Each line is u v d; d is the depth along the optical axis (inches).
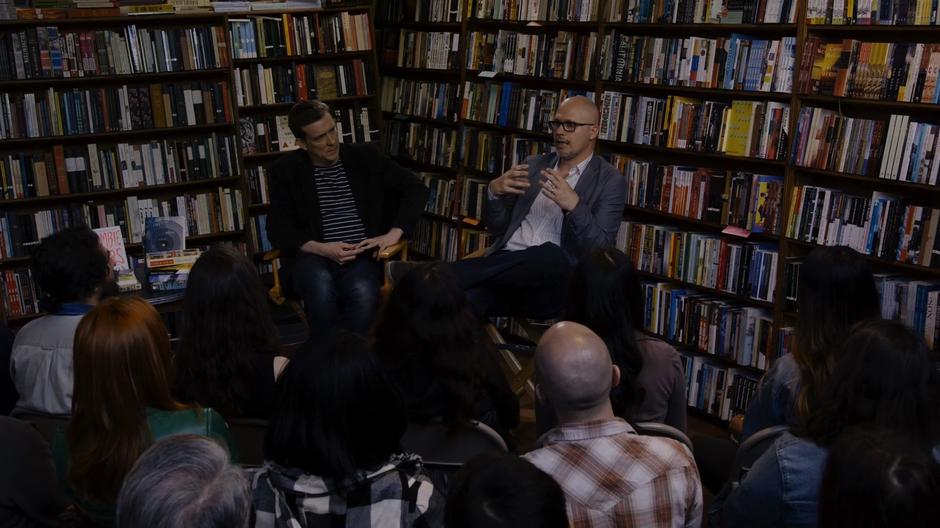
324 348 62.8
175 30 222.2
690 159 187.5
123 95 219.3
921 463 48.6
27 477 81.0
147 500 45.3
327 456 61.4
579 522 70.1
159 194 233.9
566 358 70.9
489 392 97.8
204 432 77.5
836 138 149.3
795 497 71.1
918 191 148.0
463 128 235.8
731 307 171.8
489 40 224.8
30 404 99.9
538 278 147.7
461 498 44.1
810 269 90.9
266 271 246.1
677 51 176.1
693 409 183.2
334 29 243.9
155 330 76.5
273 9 235.6
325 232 182.2
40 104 211.6
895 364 67.9
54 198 217.2
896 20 139.4
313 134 176.6
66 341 99.4
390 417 63.8
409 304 90.9
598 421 72.0
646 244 187.3
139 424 74.7
